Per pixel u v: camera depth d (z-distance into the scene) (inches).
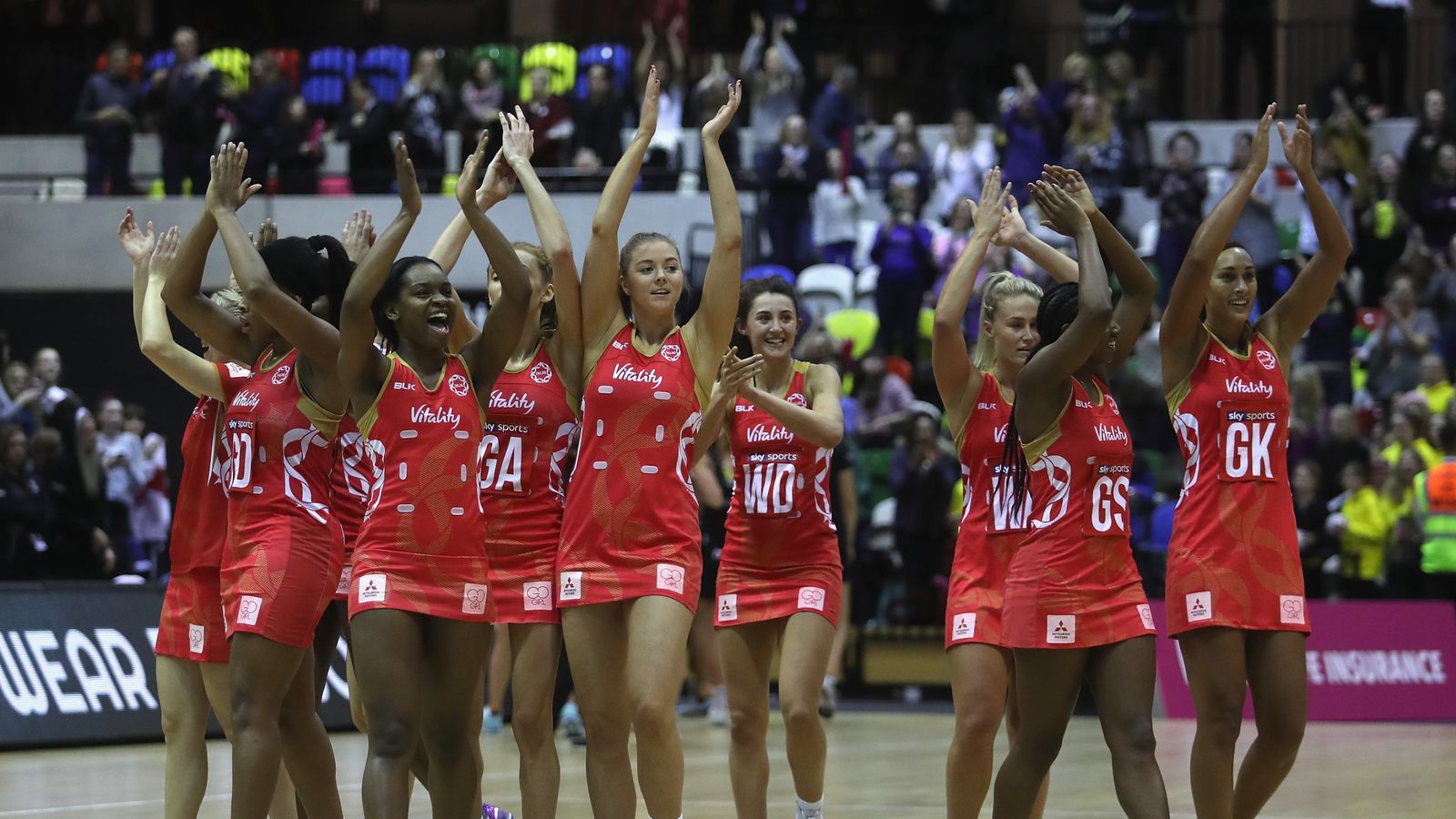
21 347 1139.9
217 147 1179.3
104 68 1338.6
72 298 1143.0
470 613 358.0
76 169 1300.4
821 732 425.4
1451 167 1087.0
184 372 397.4
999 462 407.2
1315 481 868.6
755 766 432.8
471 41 1363.2
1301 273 409.7
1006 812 363.9
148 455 930.1
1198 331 401.4
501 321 368.5
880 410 985.5
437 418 359.9
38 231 1170.0
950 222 1107.9
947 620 412.8
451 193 1151.6
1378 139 1212.5
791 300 452.4
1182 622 390.3
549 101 1179.3
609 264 394.0
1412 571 848.9
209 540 401.1
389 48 1375.5
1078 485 357.4
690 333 398.3
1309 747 700.7
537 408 430.0
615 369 389.4
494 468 427.8
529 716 418.6
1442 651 829.8
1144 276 372.8
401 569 352.8
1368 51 1256.8
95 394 1130.0
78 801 543.2
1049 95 1135.0
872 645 935.7
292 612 369.1
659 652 374.3
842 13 1379.2
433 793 368.2
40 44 1408.7
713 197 397.4
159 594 772.6
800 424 423.2
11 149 1301.7
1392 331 972.6
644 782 376.5
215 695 404.5
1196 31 1337.4
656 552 382.9
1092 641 352.5
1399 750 689.6
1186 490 398.3
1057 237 1030.4
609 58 1337.4
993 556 405.7
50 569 818.2
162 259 426.9
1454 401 865.5
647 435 386.3
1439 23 1270.9
